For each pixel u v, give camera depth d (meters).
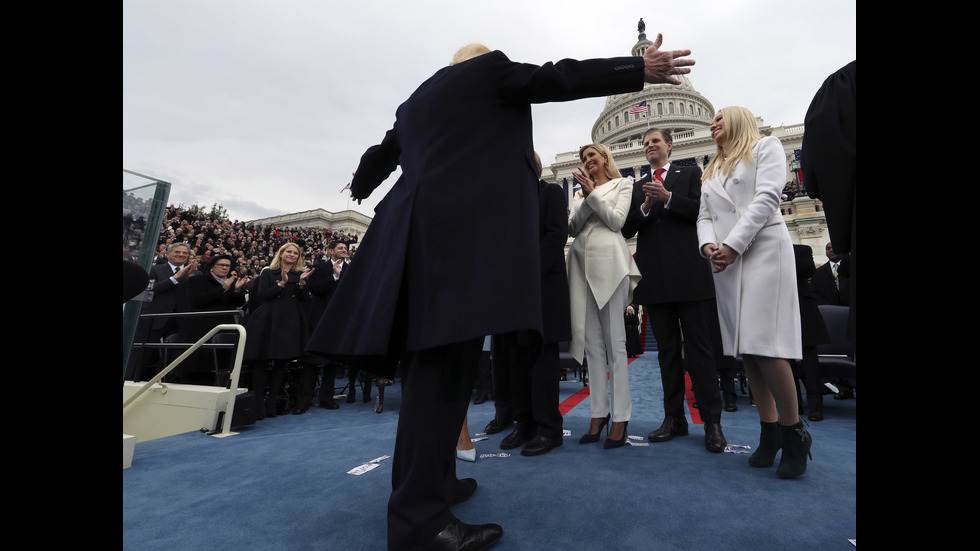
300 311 3.71
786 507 1.30
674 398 2.31
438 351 0.97
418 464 0.93
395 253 0.96
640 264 2.37
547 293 2.20
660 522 1.20
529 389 2.19
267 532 1.19
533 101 1.08
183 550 1.09
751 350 1.54
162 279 4.62
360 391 5.38
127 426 3.13
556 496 1.41
